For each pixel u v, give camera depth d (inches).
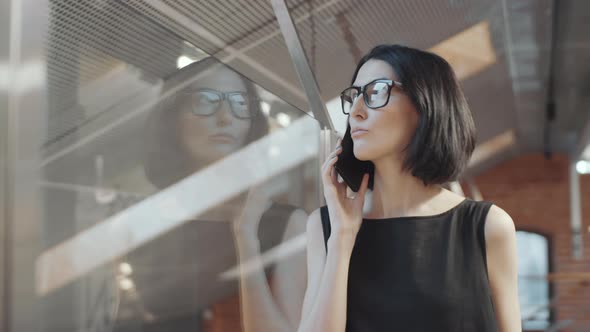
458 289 43.6
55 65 30.3
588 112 250.1
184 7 43.7
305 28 68.3
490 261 44.9
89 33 33.2
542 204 421.1
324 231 48.2
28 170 27.7
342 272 44.0
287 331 61.5
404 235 45.3
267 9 57.3
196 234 43.5
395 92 44.7
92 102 32.5
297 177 67.6
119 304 33.8
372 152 44.9
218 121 47.9
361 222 46.8
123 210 34.5
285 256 62.4
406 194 46.9
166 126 40.1
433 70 45.4
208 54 47.4
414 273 44.1
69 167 30.2
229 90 50.2
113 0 35.7
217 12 49.1
